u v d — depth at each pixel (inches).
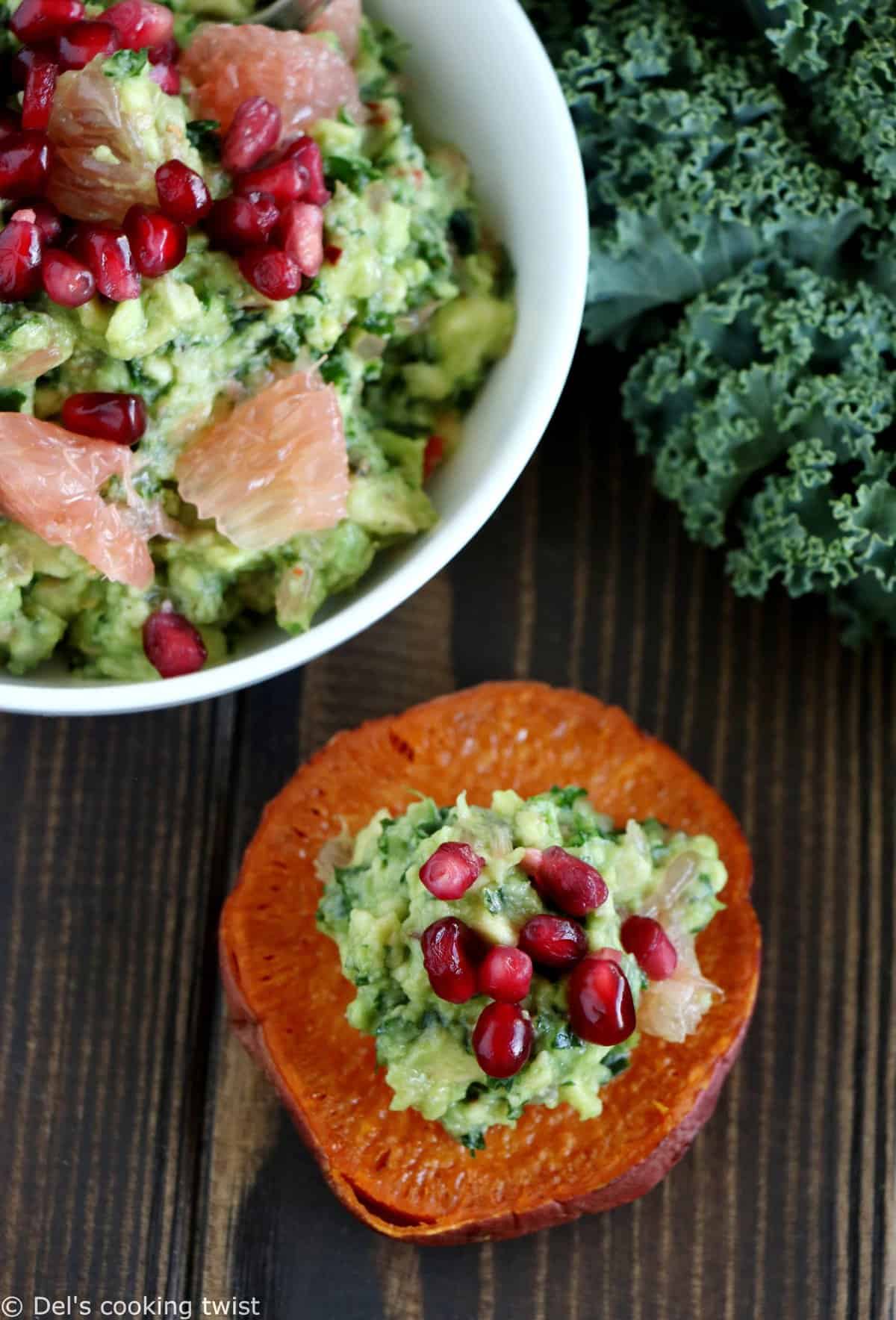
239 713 16.3
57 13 14.1
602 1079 14.8
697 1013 14.9
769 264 15.8
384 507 14.6
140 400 14.0
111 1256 15.6
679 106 15.5
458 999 14.2
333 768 15.6
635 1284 15.6
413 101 15.4
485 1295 15.5
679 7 15.8
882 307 15.5
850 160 15.6
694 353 15.8
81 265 13.8
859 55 15.2
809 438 15.6
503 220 15.2
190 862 16.1
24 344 13.8
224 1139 15.7
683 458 16.0
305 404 14.1
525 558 16.7
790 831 16.3
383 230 14.5
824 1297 15.6
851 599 16.1
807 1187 15.7
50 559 14.2
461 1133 14.7
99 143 13.9
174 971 15.9
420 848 14.6
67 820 16.1
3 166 13.9
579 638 16.6
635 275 15.8
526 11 16.2
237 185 14.3
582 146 15.9
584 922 14.6
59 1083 15.8
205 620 14.6
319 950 15.5
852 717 16.5
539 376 14.5
